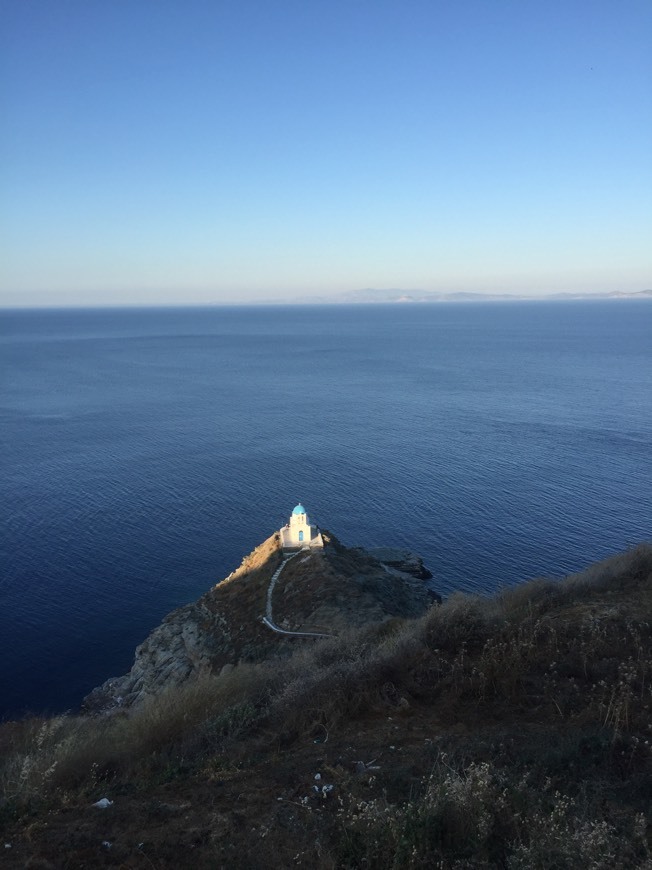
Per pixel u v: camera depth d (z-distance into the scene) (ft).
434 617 43.52
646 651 35.83
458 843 20.12
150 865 20.38
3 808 24.53
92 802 25.46
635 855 18.67
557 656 36.11
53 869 20.26
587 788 22.68
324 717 31.65
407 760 26.45
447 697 32.71
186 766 28.19
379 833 20.39
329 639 52.70
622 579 54.13
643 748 25.57
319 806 23.44
